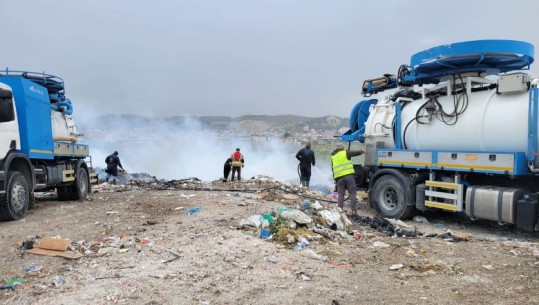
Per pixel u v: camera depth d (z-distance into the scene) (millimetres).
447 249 7086
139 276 5297
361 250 6902
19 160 9641
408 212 10562
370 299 4832
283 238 6965
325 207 10336
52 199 13766
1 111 8969
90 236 7371
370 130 11820
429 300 4820
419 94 10695
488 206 8750
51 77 11844
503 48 8906
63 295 4727
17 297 4691
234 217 8594
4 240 7141
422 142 10367
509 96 8750
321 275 5547
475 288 5215
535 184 8609
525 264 6207
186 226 7859
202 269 5598
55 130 11844
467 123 9289
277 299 4758
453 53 9148
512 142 8547
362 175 11859
